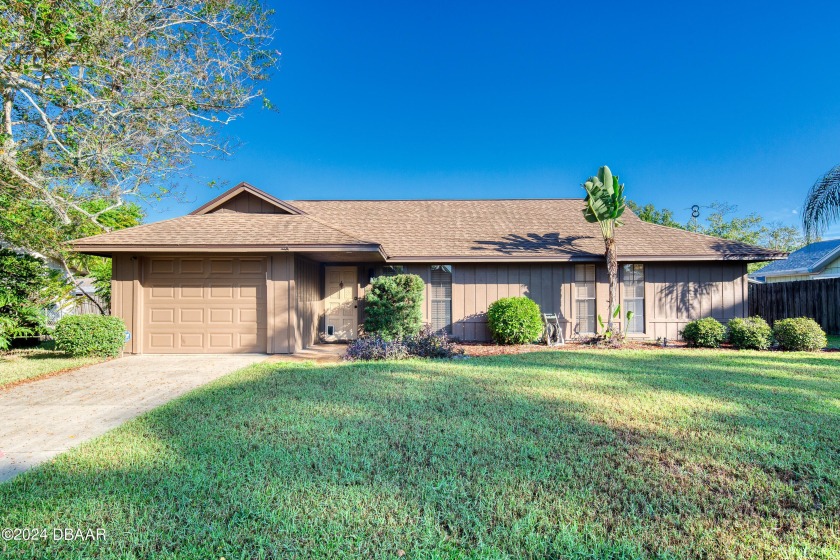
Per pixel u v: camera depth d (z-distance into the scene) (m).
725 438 3.79
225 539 2.35
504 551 2.24
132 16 7.78
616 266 10.77
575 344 11.02
